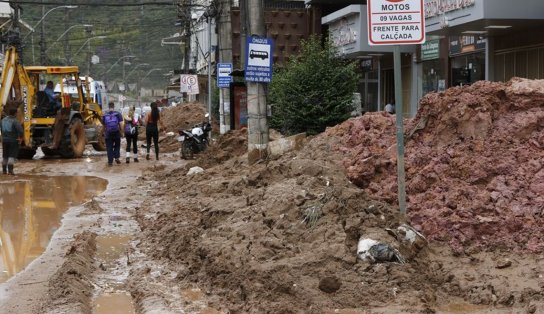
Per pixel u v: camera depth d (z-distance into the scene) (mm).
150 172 19141
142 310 6727
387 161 8836
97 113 29125
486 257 6992
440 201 7777
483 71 19500
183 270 7965
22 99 23547
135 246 9680
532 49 17281
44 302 6988
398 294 6523
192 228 9508
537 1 15664
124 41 65625
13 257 9273
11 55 23188
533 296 6117
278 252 7414
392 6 7348
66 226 11297
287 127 18969
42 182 17594
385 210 7664
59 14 55375
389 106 24359
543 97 8375
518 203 7414
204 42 51406
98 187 16516
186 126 38469
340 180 9055
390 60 26219
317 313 6227
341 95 18672
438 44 22094
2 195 15109
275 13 31094
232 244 7945
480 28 17312
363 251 6977
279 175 10711
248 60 13758
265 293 6633
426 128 9039
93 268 8523
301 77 18547
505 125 8375
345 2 30500
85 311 6707
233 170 14234
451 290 6555
